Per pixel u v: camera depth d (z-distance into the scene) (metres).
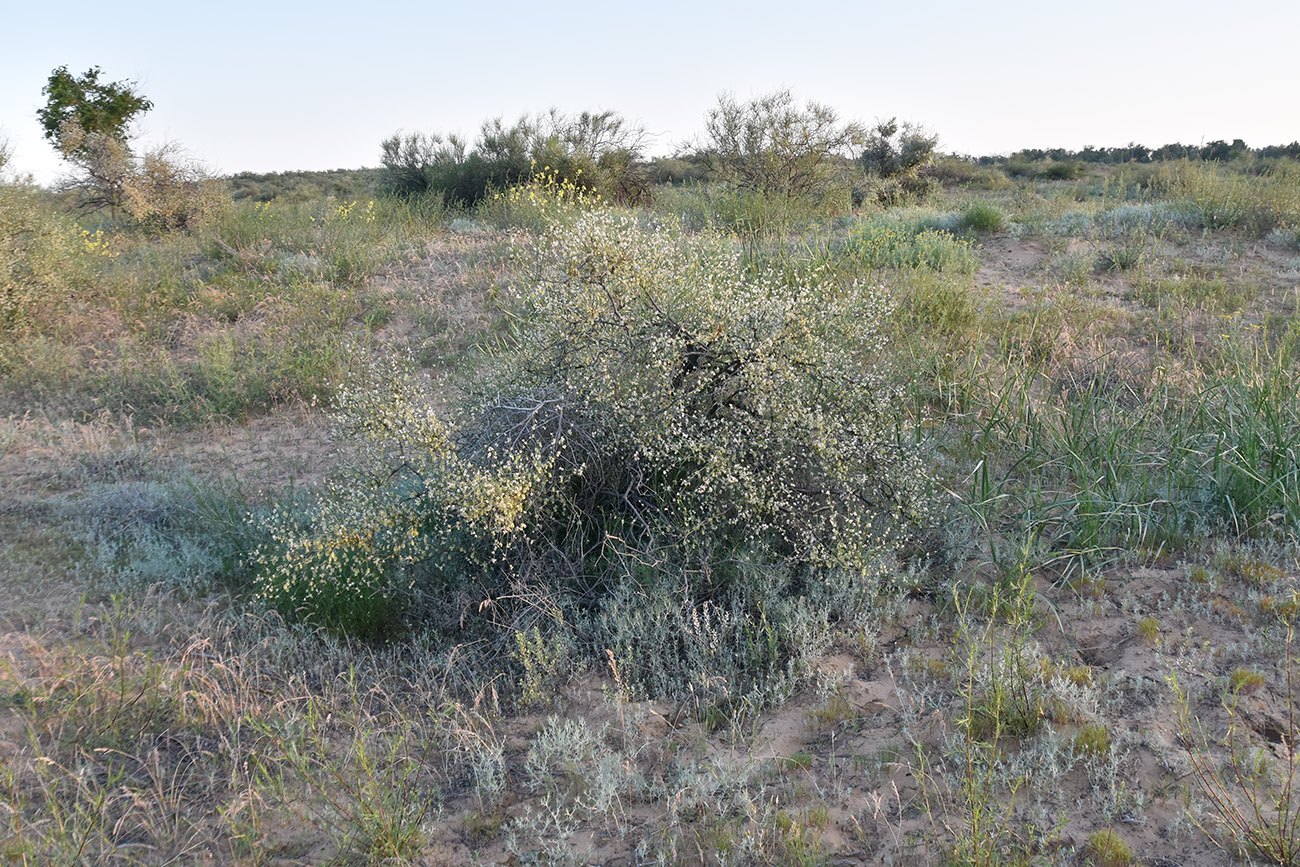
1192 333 7.34
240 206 13.83
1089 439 5.34
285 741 3.44
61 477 6.43
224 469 6.65
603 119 16.27
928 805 2.86
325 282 10.16
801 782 3.11
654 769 3.28
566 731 3.38
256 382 8.01
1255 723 3.12
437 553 4.52
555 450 4.31
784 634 3.94
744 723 3.51
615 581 4.36
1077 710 3.23
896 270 9.07
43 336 9.03
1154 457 5.11
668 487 4.37
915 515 4.51
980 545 4.66
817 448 4.27
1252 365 5.81
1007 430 5.63
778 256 8.71
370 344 8.72
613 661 3.66
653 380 4.45
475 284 9.71
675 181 20.34
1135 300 8.41
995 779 2.97
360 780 3.21
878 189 16.05
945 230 11.35
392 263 10.80
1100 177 22.31
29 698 3.69
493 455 4.12
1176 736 3.11
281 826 3.05
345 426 4.95
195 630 4.32
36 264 9.66
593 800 3.09
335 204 13.62
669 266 5.05
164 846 2.95
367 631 4.32
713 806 3.01
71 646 4.13
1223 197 10.98
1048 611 4.02
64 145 15.09
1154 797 2.83
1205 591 4.04
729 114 14.48
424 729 3.56
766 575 4.25
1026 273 9.63
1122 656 3.65
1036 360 7.02
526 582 4.27
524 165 15.52
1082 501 4.59
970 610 4.11
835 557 4.20
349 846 2.91
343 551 4.37
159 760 3.37
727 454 4.22
